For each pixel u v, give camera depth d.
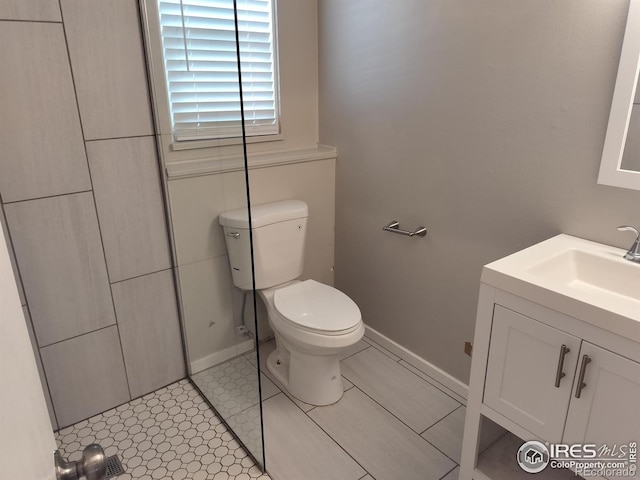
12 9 1.61
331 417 2.11
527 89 1.68
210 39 1.42
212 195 1.71
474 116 1.88
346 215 2.67
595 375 1.18
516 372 1.38
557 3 1.54
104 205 1.96
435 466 1.84
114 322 2.11
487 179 1.89
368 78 2.30
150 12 1.76
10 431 0.48
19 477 0.49
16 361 0.55
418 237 2.26
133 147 1.98
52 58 1.72
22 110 1.70
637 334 1.07
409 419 2.09
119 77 1.87
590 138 1.54
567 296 1.19
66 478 0.65
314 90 2.62
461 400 2.21
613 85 1.46
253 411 1.78
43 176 1.79
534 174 1.73
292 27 2.44
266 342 2.69
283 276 2.35
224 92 1.42
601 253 1.50
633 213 1.49
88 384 2.11
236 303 1.75
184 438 2.01
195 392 2.31
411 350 2.47
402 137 2.21
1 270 0.54
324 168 2.62
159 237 2.14
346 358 2.53
